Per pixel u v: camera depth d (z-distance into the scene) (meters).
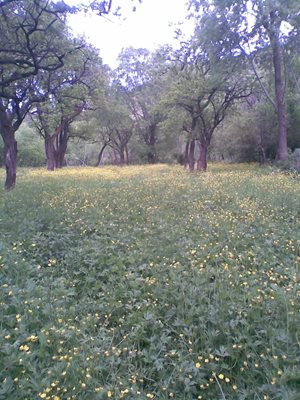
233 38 23.31
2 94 14.93
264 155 33.34
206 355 3.79
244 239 7.18
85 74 21.42
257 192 12.11
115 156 57.84
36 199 12.51
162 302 4.83
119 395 3.26
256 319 4.27
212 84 24.62
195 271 5.56
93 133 43.38
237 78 26.73
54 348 3.86
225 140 36.69
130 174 24.83
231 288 4.97
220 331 4.15
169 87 29.00
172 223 8.59
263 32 23.45
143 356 3.98
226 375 3.61
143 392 3.46
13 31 14.07
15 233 7.88
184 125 31.73
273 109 30.30
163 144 47.94
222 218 8.54
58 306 4.73
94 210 10.00
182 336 4.08
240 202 10.38
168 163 47.66
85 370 3.54
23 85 17.30
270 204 10.08
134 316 4.53
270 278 5.23
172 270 5.62
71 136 42.12
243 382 3.59
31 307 4.48
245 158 36.41
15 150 17.05
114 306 4.85
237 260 6.04
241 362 3.78
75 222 8.77
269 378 3.47
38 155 49.03
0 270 5.71
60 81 18.86
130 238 7.48
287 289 4.80
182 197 11.97
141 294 5.13
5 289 4.93
